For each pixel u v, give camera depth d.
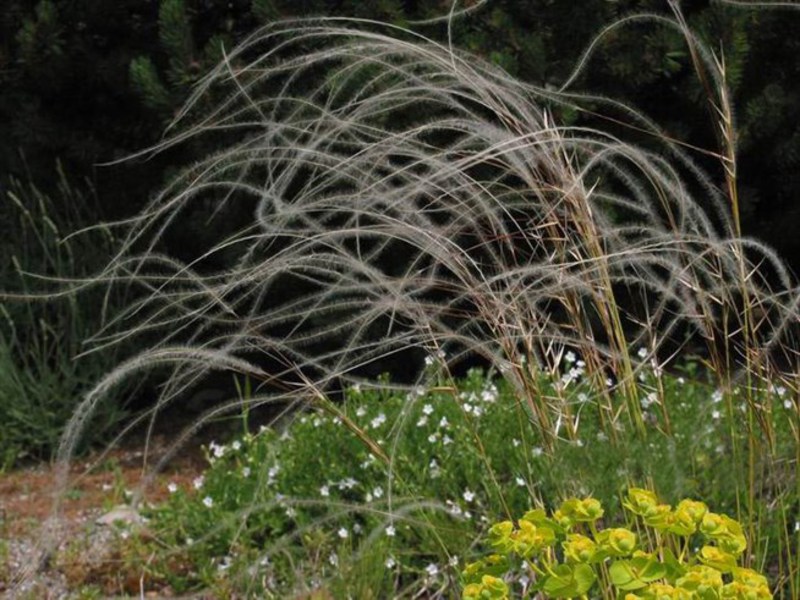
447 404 6.31
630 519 4.44
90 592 5.87
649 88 8.38
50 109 9.20
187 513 6.31
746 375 4.55
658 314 4.83
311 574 5.54
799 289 4.34
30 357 8.77
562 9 7.86
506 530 3.58
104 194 9.24
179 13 7.76
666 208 4.48
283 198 7.63
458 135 7.38
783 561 5.01
